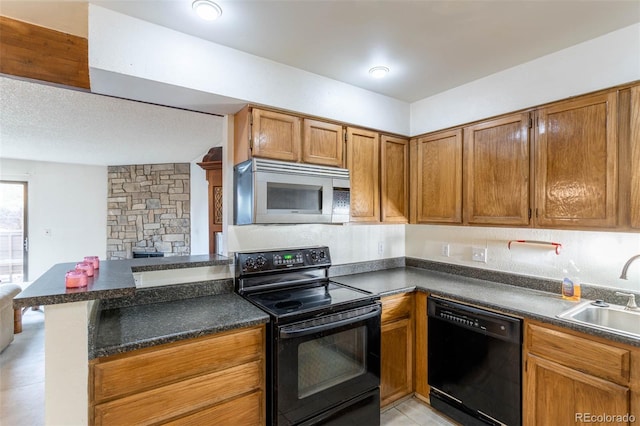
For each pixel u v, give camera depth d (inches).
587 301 76.0
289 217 80.4
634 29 65.9
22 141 158.2
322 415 70.8
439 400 86.9
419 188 110.0
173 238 225.6
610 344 57.7
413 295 94.5
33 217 216.7
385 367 87.6
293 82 85.7
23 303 44.8
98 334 55.9
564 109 75.5
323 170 87.4
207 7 60.4
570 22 65.8
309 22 65.9
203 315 66.6
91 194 228.5
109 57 61.8
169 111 113.0
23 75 64.3
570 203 74.0
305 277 93.8
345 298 79.0
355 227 112.7
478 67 86.0
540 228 79.4
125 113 114.7
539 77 80.4
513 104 85.4
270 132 82.2
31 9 60.6
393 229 123.0
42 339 149.9
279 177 78.7
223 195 90.3
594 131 70.6
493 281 97.7
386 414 87.8
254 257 85.1
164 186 226.7
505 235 96.1
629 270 73.4
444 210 102.0
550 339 65.4
